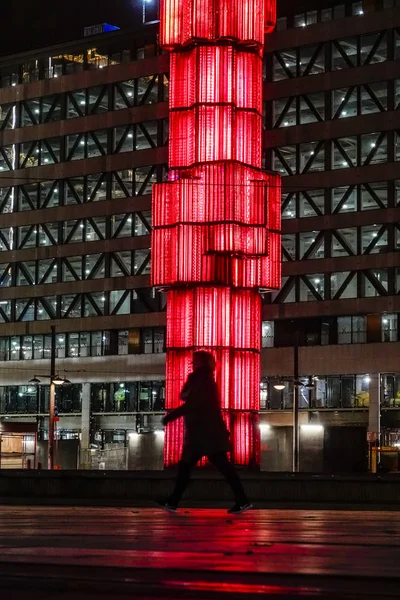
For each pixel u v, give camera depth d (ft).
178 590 22.95
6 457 207.92
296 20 295.07
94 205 320.50
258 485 108.37
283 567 26.03
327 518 49.42
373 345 276.62
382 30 282.56
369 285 279.69
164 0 168.35
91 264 320.70
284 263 290.15
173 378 162.30
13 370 330.54
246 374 161.17
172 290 163.94
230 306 160.45
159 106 312.91
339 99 287.48
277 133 293.23
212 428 40.70
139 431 307.99
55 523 41.24
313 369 284.41
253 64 166.09
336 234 284.61
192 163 164.35
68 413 320.29
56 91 330.75
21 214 332.80
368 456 269.23
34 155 333.62
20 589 23.77
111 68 322.14
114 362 313.73
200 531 36.65
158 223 163.94
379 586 23.45
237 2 164.14
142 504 103.40
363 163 282.15
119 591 23.16
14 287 332.39
